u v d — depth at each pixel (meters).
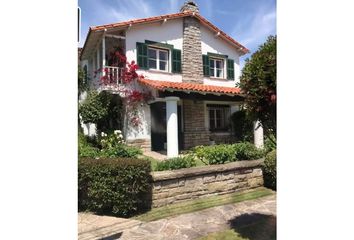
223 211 5.82
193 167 6.64
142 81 10.81
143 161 5.86
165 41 12.38
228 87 13.05
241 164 7.30
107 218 5.52
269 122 3.95
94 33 11.09
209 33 13.84
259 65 3.67
